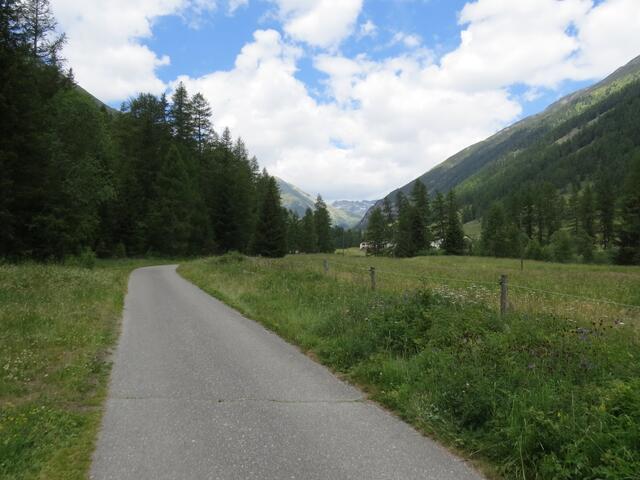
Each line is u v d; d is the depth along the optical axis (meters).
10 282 13.70
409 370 6.33
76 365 7.03
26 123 24.77
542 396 4.65
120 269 30.67
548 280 20.75
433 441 4.59
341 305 10.94
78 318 10.50
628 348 5.98
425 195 92.50
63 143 30.39
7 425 4.69
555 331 7.19
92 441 4.56
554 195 118.56
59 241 28.14
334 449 4.39
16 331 8.72
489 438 4.39
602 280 20.67
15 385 6.05
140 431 4.82
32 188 25.91
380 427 4.93
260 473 3.92
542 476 3.79
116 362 7.60
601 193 93.75
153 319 11.62
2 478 3.76
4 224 24.06
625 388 4.20
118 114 59.19
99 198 34.38
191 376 6.82
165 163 54.53
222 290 16.83
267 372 7.03
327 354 7.86
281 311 11.69
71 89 34.09
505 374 5.42
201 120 71.56
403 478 3.85
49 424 4.80
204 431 4.82
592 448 3.72
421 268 32.47
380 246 106.75
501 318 8.13
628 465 3.37
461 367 5.70
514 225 98.94
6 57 23.75
